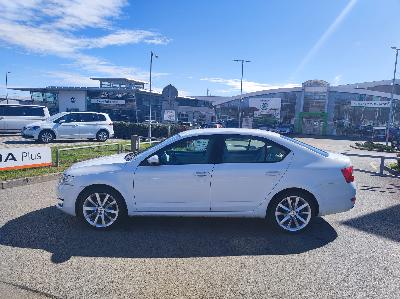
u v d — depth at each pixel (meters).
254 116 50.84
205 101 60.78
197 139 5.18
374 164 14.67
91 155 13.03
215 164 5.06
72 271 3.74
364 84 51.69
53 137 18.19
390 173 11.43
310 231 5.21
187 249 4.44
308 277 3.72
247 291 3.41
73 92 48.94
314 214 5.14
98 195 5.09
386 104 44.34
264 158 5.12
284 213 5.12
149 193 5.04
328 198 5.03
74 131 18.75
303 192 5.09
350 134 46.19
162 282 3.55
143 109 50.28
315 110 47.78
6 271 3.70
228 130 5.30
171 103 31.86
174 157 5.18
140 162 5.11
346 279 3.69
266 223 5.53
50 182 8.44
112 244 4.54
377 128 44.09
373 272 3.87
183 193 5.03
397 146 28.31
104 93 48.84
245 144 5.17
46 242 4.54
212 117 53.41
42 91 49.72
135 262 4.02
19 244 4.45
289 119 49.19
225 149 5.14
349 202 5.10
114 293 3.32
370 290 3.47
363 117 45.66
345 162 5.22
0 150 8.80
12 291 3.30
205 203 5.05
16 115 20.05
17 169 9.27
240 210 5.08
